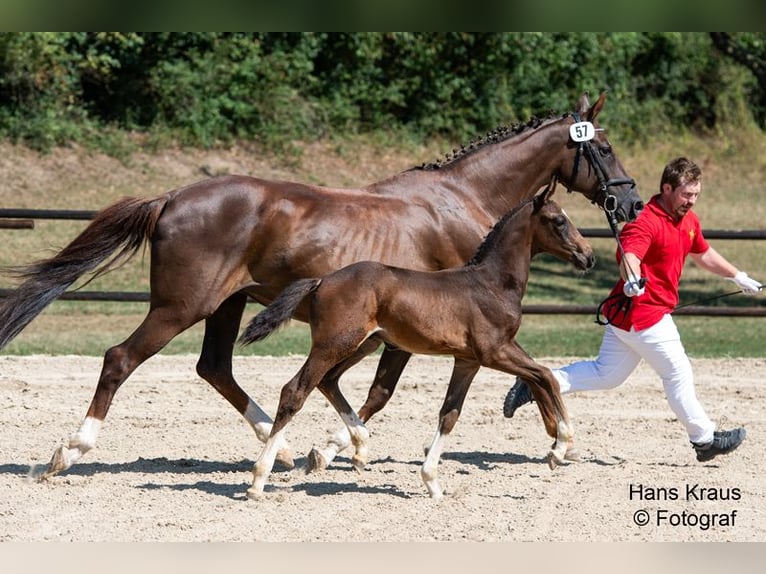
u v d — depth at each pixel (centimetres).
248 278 1002
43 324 2106
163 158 3020
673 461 1081
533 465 1069
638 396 1421
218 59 3253
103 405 978
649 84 4119
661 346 1010
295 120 3275
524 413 1317
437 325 901
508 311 924
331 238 991
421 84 3525
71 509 891
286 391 901
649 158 3769
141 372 1539
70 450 970
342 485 986
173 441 1168
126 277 2477
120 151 2980
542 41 3591
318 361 892
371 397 1035
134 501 917
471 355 924
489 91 3556
